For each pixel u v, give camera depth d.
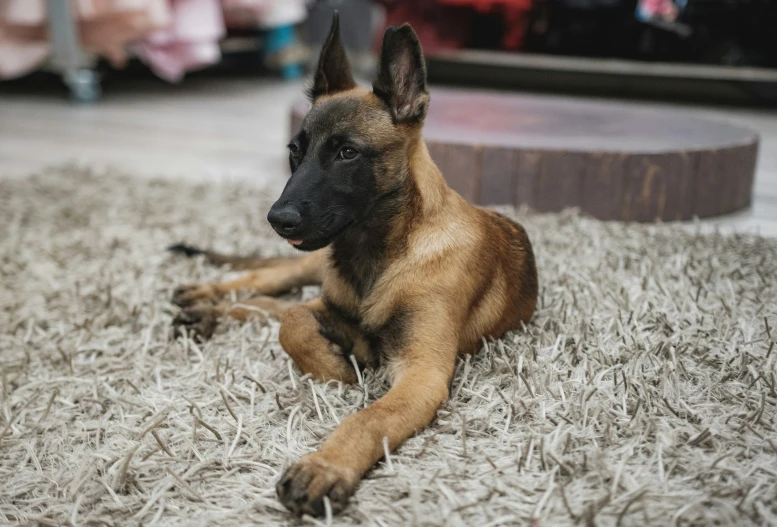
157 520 0.76
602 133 1.72
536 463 0.81
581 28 3.44
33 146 2.31
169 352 1.06
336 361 0.97
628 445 0.83
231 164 2.14
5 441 0.88
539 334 1.05
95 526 0.76
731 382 0.93
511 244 1.09
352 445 0.79
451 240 0.98
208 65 4.27
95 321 1.15
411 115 0.97
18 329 1.15
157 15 2.83
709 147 1.58
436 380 0.89
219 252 1.46
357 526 0.75
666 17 3.31
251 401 0.93
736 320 1.08
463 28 3.55
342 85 1.05
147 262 1.37
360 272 1.00
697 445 0.84
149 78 3.87
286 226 0.89
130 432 0.89
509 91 3.53
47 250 1.44
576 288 1.19
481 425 0.87
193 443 0.86
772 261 1.31
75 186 1.84
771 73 3.10
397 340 0.95
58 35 2.95
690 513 0.74
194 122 2.77
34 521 0.76
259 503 0.78
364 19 4.15
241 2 3.36
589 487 0.78
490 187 1.60
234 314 1.14
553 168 1.57
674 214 1.60
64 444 0.88
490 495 0.77
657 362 0.97
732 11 3.21
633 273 1.27
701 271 1.26
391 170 0.96
